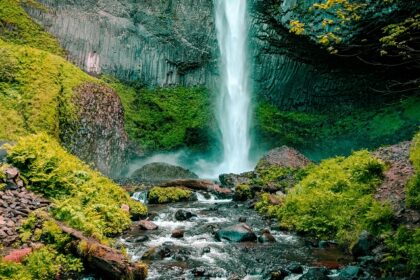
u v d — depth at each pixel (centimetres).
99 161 2158
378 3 2242
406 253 728
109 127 2259
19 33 2645
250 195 1562
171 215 1198
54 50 2764
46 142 1173
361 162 1171
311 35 2744
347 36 2516
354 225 936
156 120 2975
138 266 659
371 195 1013
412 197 882
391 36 1088
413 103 2891
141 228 1016
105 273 633
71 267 641
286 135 3130
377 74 2927
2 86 1884
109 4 3091
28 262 623
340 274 684
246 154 3231
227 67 3356
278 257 804
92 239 745
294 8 2795
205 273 690
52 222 732
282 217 1147
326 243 895
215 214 1241
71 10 2931
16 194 841
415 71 2802
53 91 2000
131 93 3022
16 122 1755
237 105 3303
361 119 3048
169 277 671
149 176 2216
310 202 1105
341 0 1090
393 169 1091
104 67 2994
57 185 961
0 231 694
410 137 2717
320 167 1402
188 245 874
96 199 1022
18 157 945
